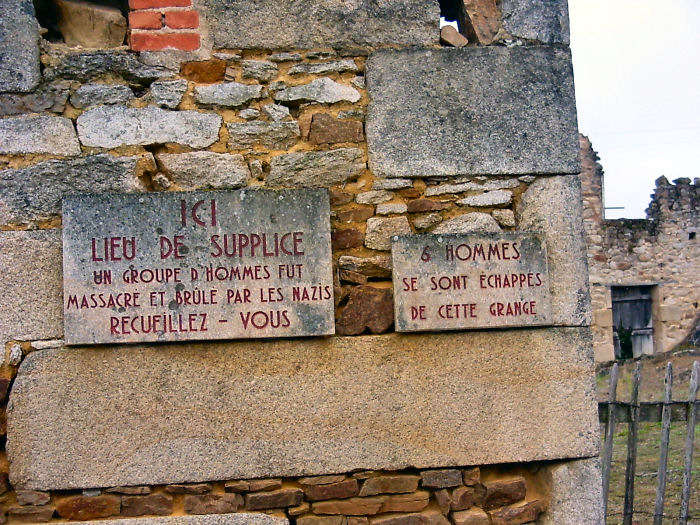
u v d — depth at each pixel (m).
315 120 3.78
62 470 3.48
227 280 3.56
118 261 3.53
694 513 6.52
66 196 3.54
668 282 18.50
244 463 3.56
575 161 3.89
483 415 3.70
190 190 3.65
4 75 3.61
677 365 16.03
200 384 3.56
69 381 3.51
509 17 3.97
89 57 3.67
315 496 3.59
